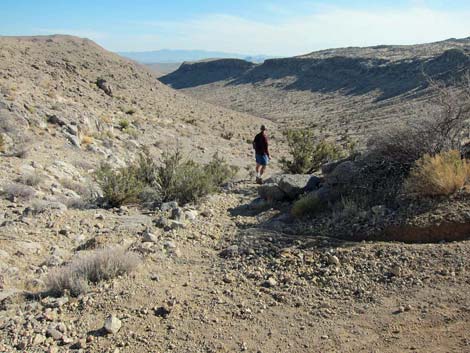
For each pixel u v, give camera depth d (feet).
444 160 24.35
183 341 15.47
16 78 124.57
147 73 295.07
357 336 15.06
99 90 167.43
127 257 21.39
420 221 21.53
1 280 20.13
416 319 15.38
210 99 440.45
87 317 17.02
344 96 332.80
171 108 205.67
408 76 315.58
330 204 27.25
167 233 26.91
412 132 27.55
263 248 23.18
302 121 236.43
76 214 31.91
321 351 14.53
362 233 22.75
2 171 41.75
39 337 15.47
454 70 240.12
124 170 42.34
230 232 27.17
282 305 17.66
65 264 22.03
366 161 29.50
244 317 16.92
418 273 18.11
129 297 18.48
